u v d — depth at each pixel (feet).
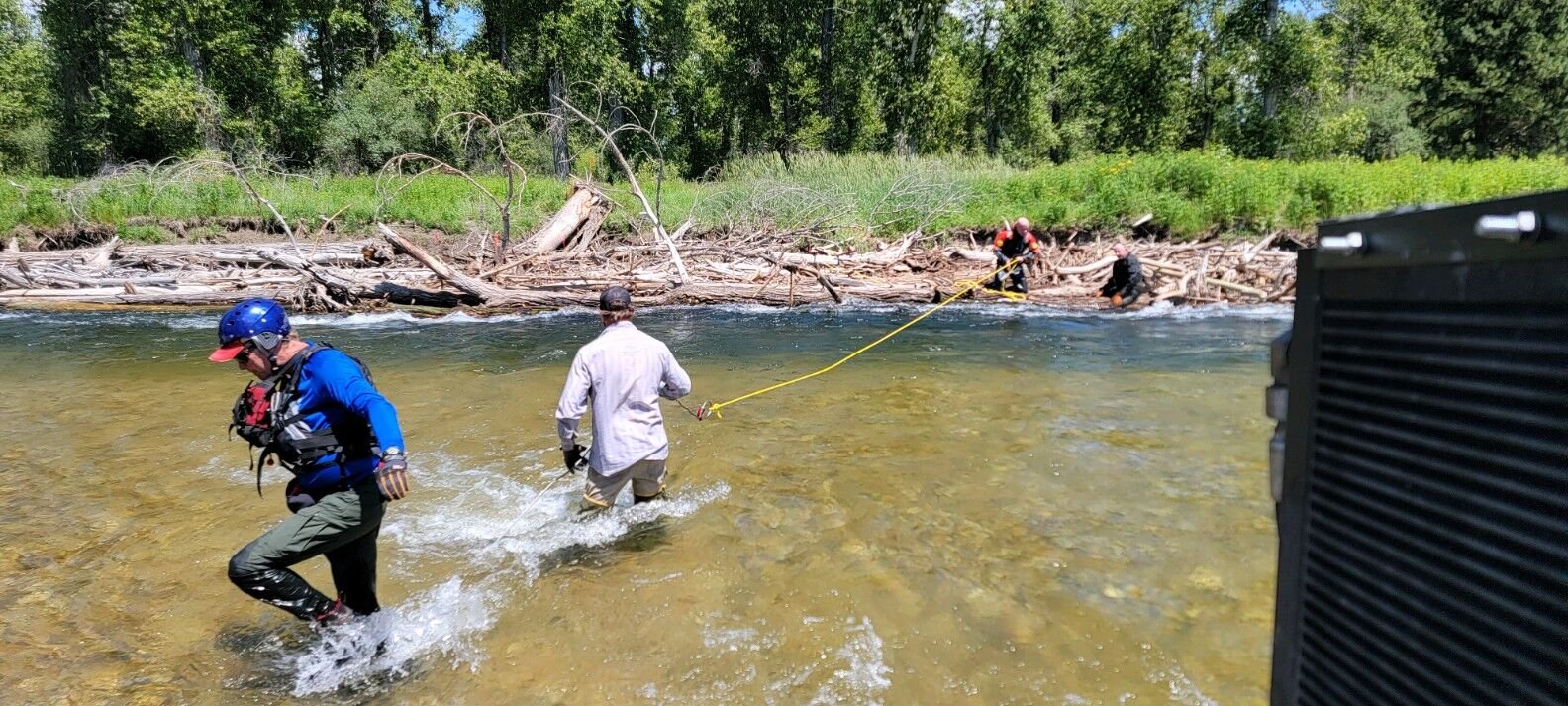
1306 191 57.52
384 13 118.52
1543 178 63.31
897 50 125.18
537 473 18.42
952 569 13.30
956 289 45.16
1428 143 123.75
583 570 13.69
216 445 20.16
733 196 64.23
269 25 101.71
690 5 120.06
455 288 43.34
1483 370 2.89
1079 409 22.71
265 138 99.19
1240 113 109.70
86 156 95.96
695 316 40.63
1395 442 3.32
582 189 55.93
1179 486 16.75
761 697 10.21
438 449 20.07
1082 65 131.54
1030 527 14.88
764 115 135.95
